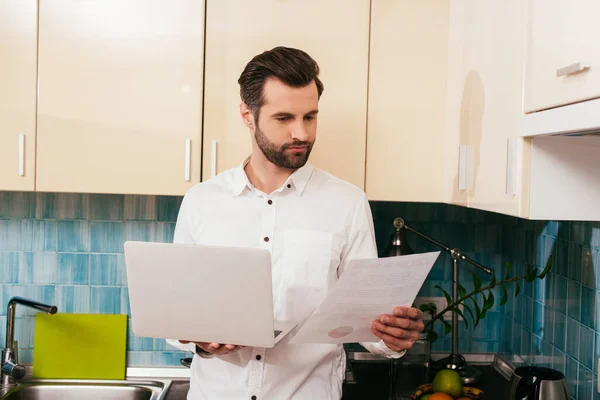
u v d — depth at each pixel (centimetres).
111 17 171
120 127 173
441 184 180
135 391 203
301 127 137
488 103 149
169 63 173
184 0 173
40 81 171
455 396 178
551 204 128
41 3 170
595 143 126
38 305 191
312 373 148
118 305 212
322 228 151
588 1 99
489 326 219
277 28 175
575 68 99
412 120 179
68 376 209
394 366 187
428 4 179
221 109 175
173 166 174
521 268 204
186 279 116
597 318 154
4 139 171
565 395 149
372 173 179
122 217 211
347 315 122
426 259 118
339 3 176
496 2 145
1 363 203
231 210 152
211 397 147
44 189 172
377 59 178
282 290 149
